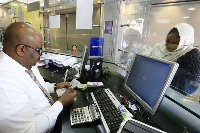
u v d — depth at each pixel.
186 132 0.55
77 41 2.64
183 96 0.70
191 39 0.83
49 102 0.79
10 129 0.49
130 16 1.71
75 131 0.57
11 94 0.51
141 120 0.65
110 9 1.58
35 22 2.12
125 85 0.88
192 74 0.73
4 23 2.78
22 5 2.45
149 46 1.34
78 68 1.45
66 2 1.63
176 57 0.85
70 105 0.78
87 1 1.21
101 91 0.92
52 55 1.84
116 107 0.72
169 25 1.77
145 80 0.69
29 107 0.57
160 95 0.54
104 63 1.49
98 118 0.63
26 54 0.63
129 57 1.35
